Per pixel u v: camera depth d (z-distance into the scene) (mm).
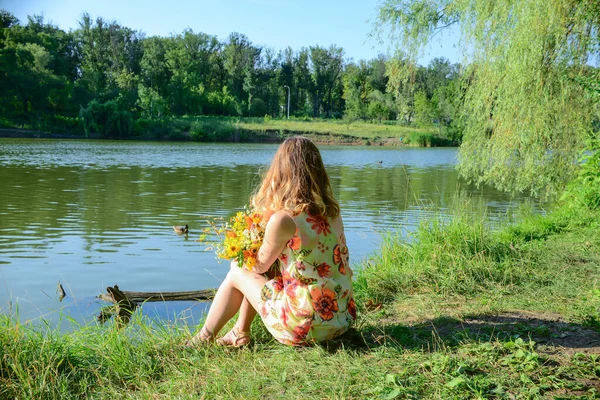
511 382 2785
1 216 12648
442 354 3135
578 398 2605
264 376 2992
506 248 6098
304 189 3121
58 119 72625
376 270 5367
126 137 68938
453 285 4824
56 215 12938
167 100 87938
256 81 102562
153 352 3486
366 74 104750
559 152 10516
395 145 69375
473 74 11312
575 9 9734
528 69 9883
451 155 47375
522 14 9859
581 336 3473
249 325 3492
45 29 96125
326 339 3236
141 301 6359
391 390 2703
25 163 28203
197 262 8539
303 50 112312
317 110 112688
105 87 88188
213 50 109375
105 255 8961
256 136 71062
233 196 16922
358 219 12789
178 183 20469
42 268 8109
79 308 6199
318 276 3158
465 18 11039
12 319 3850
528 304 4293
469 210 8242
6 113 72375
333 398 2689
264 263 3197
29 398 2904
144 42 100188
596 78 7805
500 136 10688
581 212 8742
